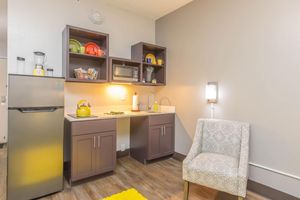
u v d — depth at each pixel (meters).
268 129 2.03
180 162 3.04
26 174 1.86
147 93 3.54
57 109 2.03
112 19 3.08
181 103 3.09
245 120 2.24
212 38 2.60
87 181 2.34
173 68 3.23
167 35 3.36
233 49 2.35
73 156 2.16
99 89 2.96
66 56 2.37
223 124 2.17
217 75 2.54
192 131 2.91
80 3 2.76
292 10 1.84
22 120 1.82
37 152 1.92
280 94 1.93
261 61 2.08
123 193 2.06
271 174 2.00
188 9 2.96
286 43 1.88
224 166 1.74
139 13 3.34
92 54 2.62
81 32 2.54
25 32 2.34
